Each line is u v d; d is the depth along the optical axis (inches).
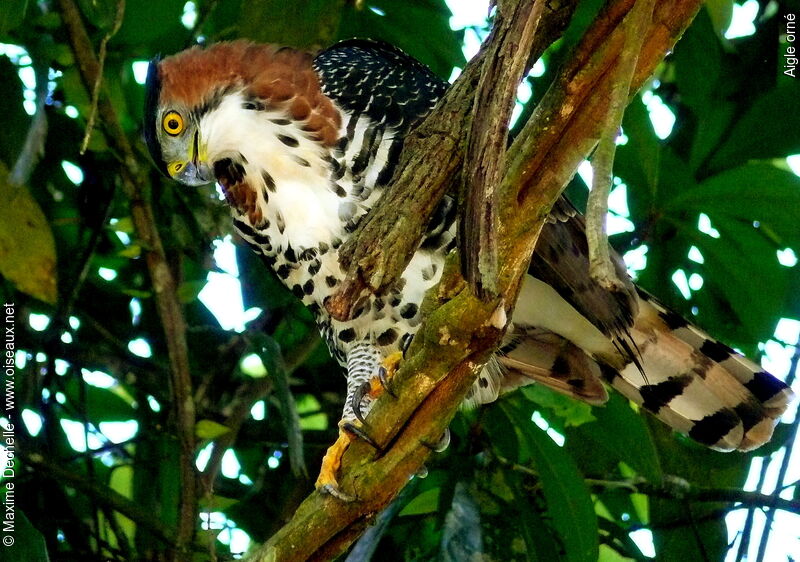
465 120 189.0
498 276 192.9
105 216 352.2
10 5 304.2
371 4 357.1
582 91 184.7
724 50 370.6
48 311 372.8
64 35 346.3
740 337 366.0
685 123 368.5
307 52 299.4
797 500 335.0
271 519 367.9
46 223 314.5
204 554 320.8
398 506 311.6
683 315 346.3
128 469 394.9
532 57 197.2
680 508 360.2
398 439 221.3
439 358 206.7
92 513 350.0
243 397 358.6
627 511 376.5
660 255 356.5
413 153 195.6
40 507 354.0
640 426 329.7
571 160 188.1
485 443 343.0
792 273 330.6
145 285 384.5
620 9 181.8
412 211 189.5
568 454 323.6
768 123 329.7
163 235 370.6
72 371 374.6
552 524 351.6
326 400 393.4
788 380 355.3
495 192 176.2
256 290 367.9
